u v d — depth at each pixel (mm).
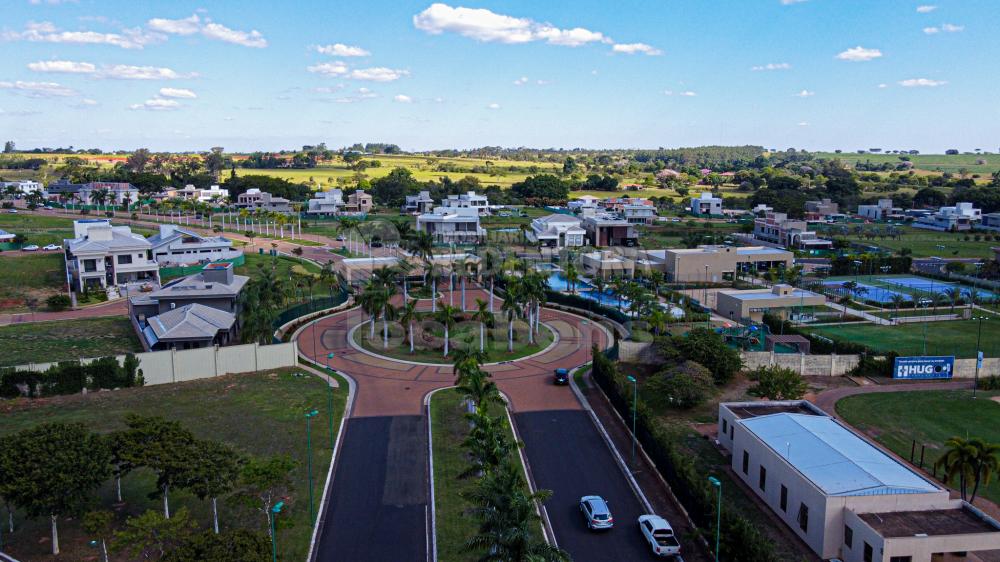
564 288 135000
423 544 44562
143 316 96625
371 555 43250
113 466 48719
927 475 55344
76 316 107500
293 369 79812
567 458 58094
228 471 43688
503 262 137875
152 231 192500
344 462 56125
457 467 55250
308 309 108250
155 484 50281
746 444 53750
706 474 55406
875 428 65312
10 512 43281
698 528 44531
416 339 94688
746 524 41406
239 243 178250
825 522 43094
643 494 51938
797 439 51375
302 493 50438
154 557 40906
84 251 121312
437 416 66250
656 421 59781
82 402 66625
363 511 48500
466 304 118938
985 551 44062
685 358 77375
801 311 112938
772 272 146500
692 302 120750
